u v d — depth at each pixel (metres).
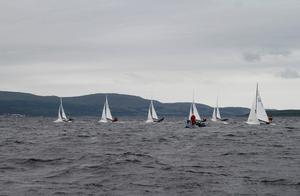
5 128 112.31
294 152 42.22
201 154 40.62
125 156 38.09
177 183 24.27
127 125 126.81
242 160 35.53
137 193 21.55
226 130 90.94
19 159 35.81
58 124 143.50
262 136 69.69
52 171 28.94
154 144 53.78
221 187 23.09
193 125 106.94
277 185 23.58
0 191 21.80
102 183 24.16
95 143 55.84
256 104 112.06
